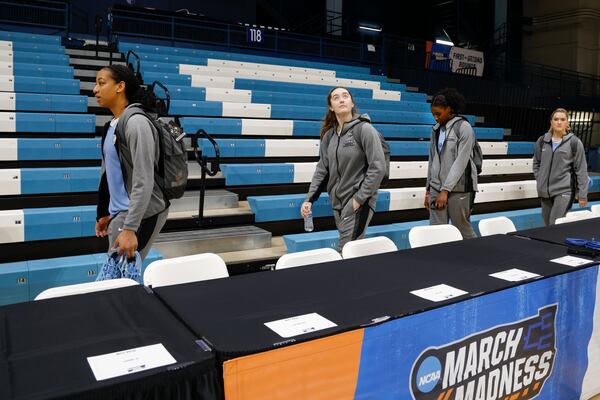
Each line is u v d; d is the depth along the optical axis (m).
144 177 2.08
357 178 3.23
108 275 2.12
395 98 9.07
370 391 1.35
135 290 1.63
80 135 5.12
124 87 2.26
